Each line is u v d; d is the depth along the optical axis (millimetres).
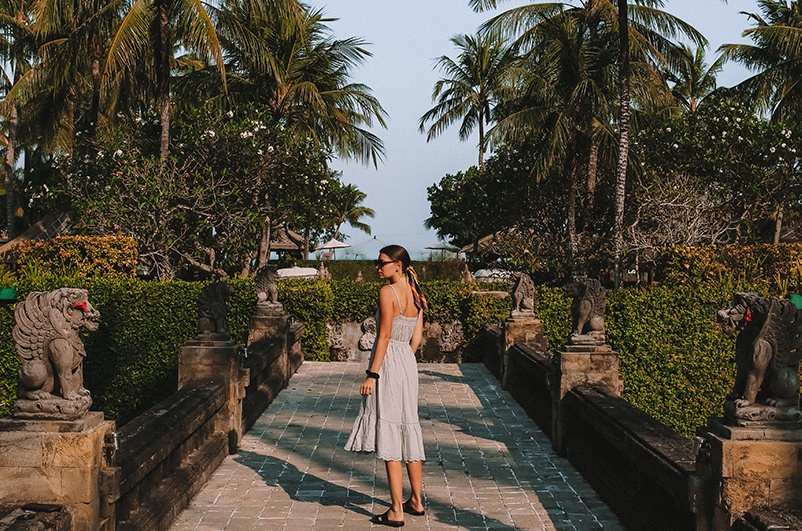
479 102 41125
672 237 21000
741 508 4137
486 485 6906
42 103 25797
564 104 22188
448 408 10797
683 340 14453
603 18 21656
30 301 4219
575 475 7262
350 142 26688
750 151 22266
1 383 13398
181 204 20219
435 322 16656
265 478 7051
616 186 20766
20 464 4164
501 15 22484
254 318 12875
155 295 14617
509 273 24594
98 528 4289
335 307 16672
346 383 13125
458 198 37875
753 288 14438
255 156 20516
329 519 5863
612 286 25719
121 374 14359
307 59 24812
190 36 18719
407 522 5816
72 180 21594
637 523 5484
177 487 5957
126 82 22047
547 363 9578
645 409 14391
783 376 4223
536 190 26344
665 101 23156
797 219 27234
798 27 27891
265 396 10586
